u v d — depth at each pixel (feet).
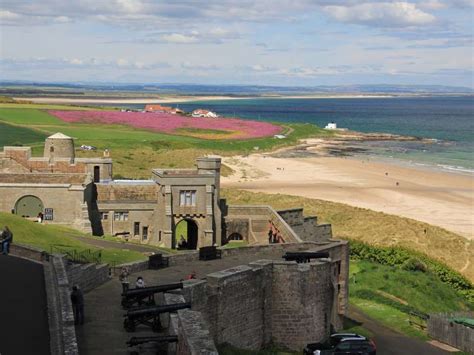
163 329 115.75
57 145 312.50
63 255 144.66
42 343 96.32
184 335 91.09
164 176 274.36
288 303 160.86
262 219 283.79
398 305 218.79
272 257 182.91
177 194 275.80
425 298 233.35
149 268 165.99
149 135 648.38
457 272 265.34
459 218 371.35
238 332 149.28
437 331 190.19
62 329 100.32
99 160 299.99
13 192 265.54
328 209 340.59
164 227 274.77
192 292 132.36
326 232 291.38
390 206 399.24
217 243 279.08
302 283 160.25
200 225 276.82
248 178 492.95
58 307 110.52
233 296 146.61
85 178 278.46
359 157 646.33
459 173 545.44
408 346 180.24
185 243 285.64
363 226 313.12
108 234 277.44
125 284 137.49
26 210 266.57
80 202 266.36
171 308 110.93
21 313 107.76
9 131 576.61
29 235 201.16
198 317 98.63
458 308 232.32
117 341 110.01
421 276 253.03
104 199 282.97
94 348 106.73
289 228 235.61
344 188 456.04
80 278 138.72
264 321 157.89
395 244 288.92
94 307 129.29
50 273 131.64
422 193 446.60
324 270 165.68
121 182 292.81
